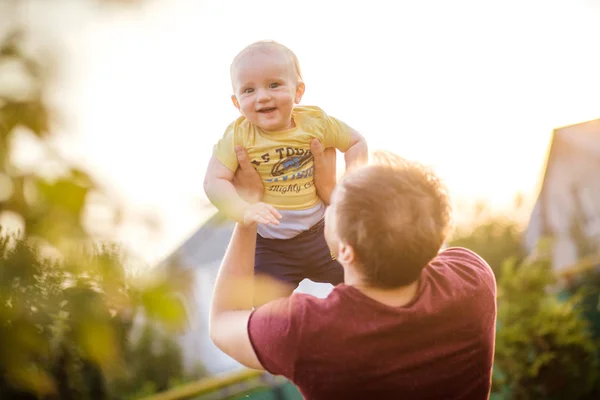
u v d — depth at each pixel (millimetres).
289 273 2020
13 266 795
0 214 810
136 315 848
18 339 795
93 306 807
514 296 6191
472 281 1534
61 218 817
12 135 862
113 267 821
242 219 1713
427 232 1380
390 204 1367
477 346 1471
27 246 807
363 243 1376
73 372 3148
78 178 834
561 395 5926
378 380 1381
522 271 6340
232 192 1842
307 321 1390
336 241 1445
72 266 812
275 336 1408
